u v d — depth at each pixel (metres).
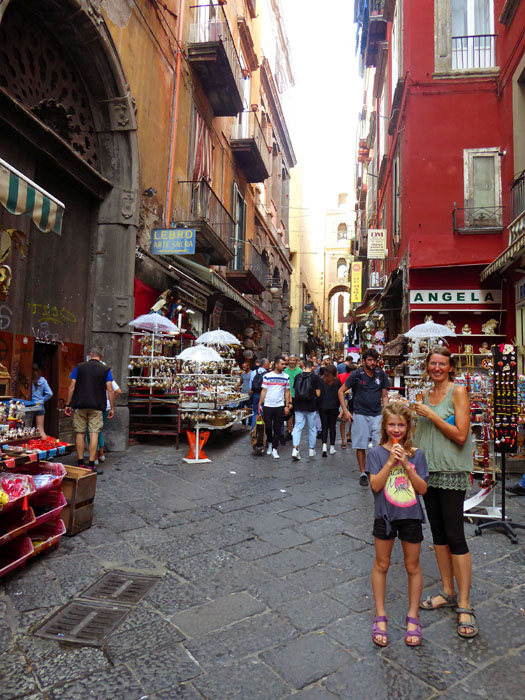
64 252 7.33
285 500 5.00
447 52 11.27
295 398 7.33
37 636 2.52
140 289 8.77
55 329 7.09
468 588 2.64
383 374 5.92
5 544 3.36
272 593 3.01
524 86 9.64
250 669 2.26
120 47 7.87
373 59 20.23
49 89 6.90
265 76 22.48
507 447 4.23
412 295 11.15
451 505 2.76
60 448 4.07
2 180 3.61
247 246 18.78
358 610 2.81
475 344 10.97
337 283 55.94
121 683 2.16
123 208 8.06
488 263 10.77
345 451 8.12
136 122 8.20
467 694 2.10
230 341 9.13
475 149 11.00
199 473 6.14
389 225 15.76
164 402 8.07
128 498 4.93
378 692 2.11
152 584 3.12
